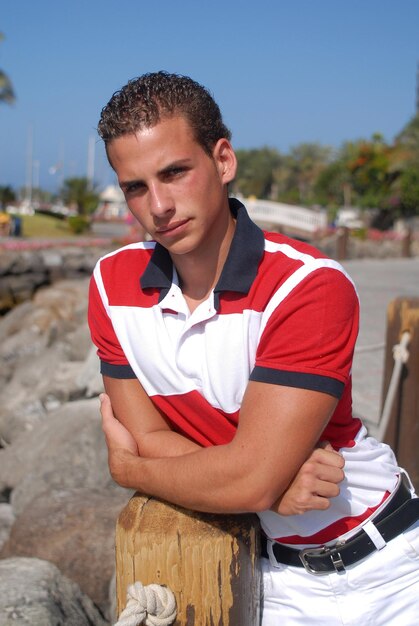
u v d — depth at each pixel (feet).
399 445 16.07
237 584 6.16
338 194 168.04
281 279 6.07
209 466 5.99
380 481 6.70
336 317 5.98
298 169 310.65
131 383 6.82
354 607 6.64
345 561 6.61
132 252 6.97
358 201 144.25
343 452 6.56
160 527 6.09
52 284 58.49
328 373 5.91
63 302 41.16
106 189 196.65
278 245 6.27
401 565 6.62
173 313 6.55
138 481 6.45
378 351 28.48
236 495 5.93
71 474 16.96
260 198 313.73
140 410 6.82
